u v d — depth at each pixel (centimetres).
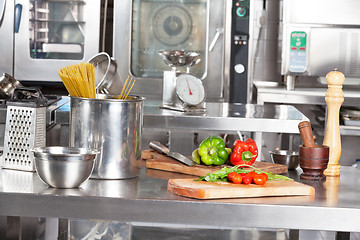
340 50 465
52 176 169
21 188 169
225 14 455
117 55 460
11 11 458
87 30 461
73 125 187
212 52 459
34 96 246
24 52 463
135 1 459
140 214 163
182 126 322
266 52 541
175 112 338
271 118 321
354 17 462
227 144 405
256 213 161
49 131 301
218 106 381
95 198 163
